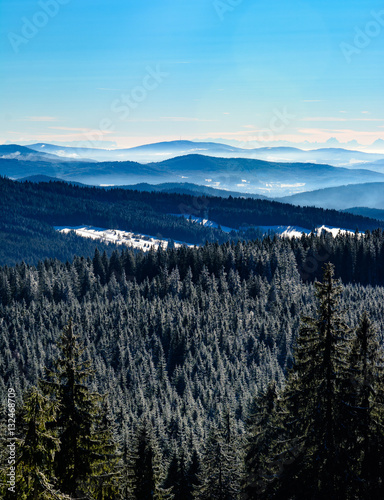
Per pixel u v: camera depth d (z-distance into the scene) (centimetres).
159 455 4041
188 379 10888
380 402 2461
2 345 13400
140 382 10962
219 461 3900
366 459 2394
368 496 2322
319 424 2433
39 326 14538
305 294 14775
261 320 13275
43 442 1938
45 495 1884
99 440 2338
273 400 3403
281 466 2562
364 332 2488
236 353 12075
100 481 2302
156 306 14425
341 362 2428
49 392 2253
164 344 12962
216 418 8381
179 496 4172
